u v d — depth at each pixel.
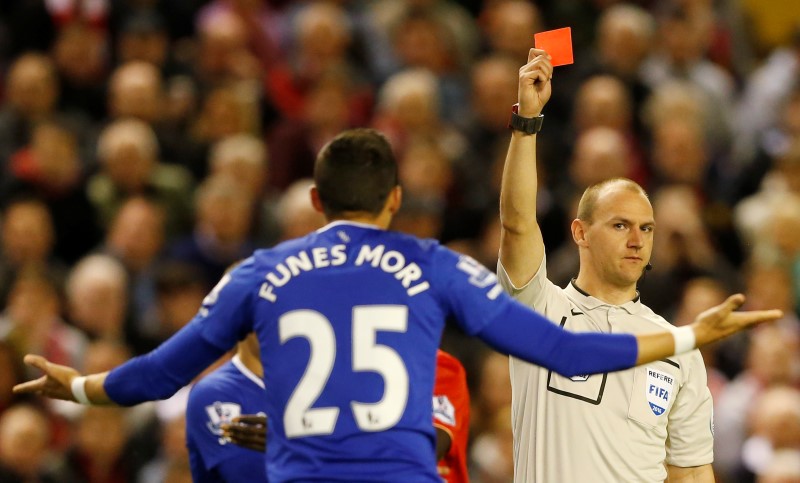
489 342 14.47
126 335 34.25
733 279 36.66
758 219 39.41
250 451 17.67
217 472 17.97
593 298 18.53
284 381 14.14
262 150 40.25
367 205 14.91
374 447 13.82
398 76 42.31
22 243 35.84
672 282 35.44
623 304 18.56
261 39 43.91
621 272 18.31
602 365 14.33
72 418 31.25
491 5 47.03
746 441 32.59
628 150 41.03
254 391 17.91
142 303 34.94
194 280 34.38
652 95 42.66
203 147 39.91
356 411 13.89
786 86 44.50
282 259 14.65
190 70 42.53
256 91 41.88
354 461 13.80
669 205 36.72
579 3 46.38
